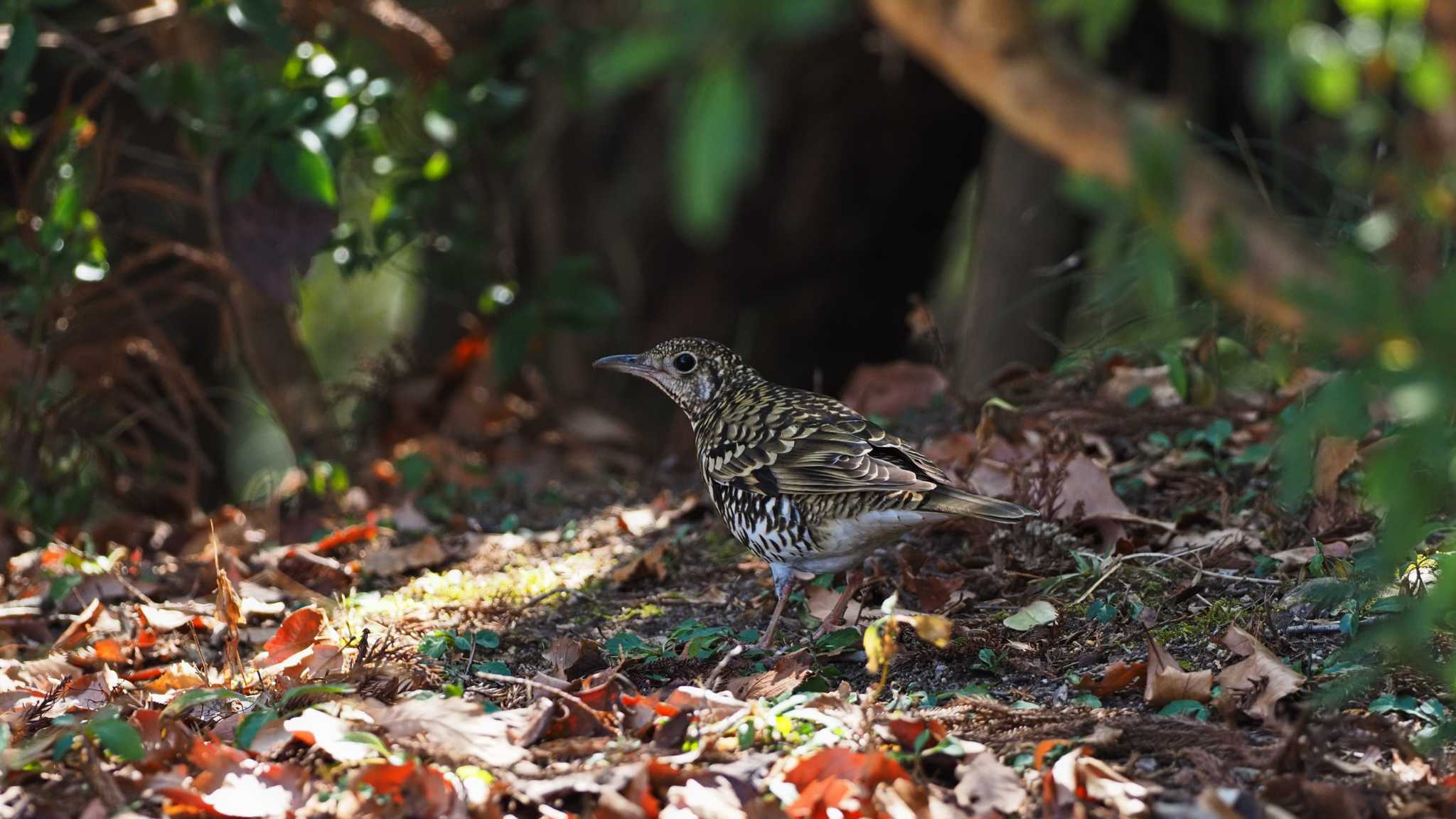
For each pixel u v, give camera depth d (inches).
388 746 267.7
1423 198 229.9
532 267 887.1
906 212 861.2
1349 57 210.7
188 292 579.2
